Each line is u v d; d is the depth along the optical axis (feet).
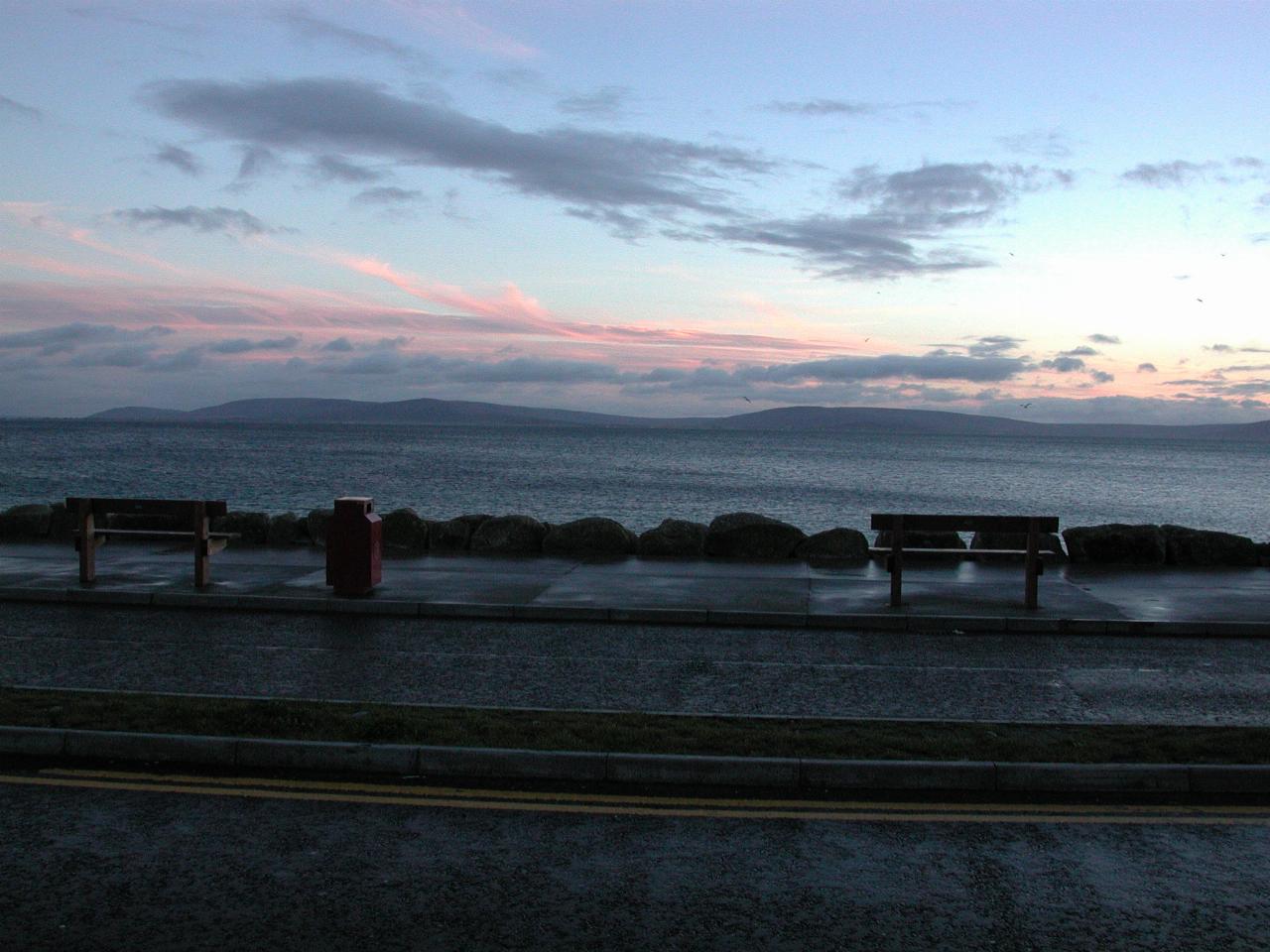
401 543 54.08
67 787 19.95
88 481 188.85
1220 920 15.15
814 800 19.98
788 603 40.32
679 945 14.15
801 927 14.74
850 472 285.64
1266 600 42.14
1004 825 18.80
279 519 54.54
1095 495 212.64
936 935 14.57
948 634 37.19
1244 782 20.75
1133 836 18.35
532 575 46.16
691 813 19.16
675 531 53.16
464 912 15.01
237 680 28.60
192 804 19.16
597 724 23.25
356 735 22.07
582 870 16.56
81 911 14.83
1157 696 28.40
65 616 37.81
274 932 14.30
